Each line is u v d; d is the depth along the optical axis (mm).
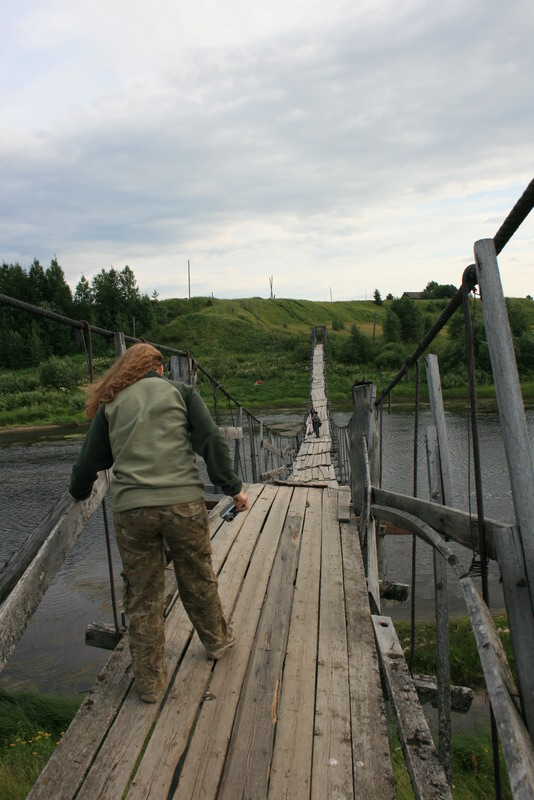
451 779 3172
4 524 16156
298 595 3373
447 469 3137
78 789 1829
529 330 61656
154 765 1939
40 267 88562
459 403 40594
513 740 1188
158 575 2314
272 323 109500
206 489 8164
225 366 65250
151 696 2270
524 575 1490
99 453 2367
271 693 2342
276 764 1937
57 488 20250
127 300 92500
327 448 17141
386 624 3020
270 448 13484
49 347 57562
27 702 7172
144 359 2402
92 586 11633
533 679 1447
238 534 4562
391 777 1869
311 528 4742
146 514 2193
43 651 9156
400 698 2316
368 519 4250
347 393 54406
